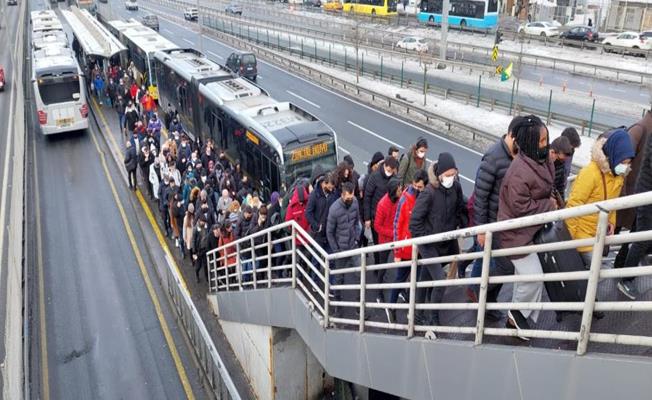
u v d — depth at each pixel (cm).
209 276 1419
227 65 3856
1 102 3622
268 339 1058
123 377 1213
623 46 4200
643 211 512
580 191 522
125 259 1691
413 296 597
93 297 1500
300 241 896
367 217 922
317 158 1562
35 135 2828
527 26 4891
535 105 2986
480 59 4094
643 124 619
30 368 1238
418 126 2759
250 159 1719
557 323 525
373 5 6019
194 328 1218
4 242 1784
